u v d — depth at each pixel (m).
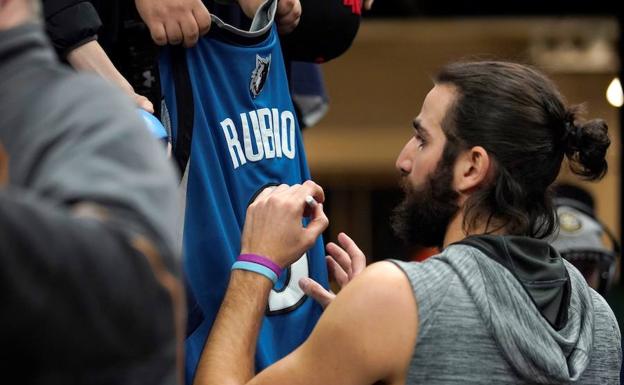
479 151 2.40
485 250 2.32
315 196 2.60
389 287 2.24
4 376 1.27
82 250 1.28
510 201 2.39
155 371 1.37
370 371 2.23
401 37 11.66
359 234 11.88
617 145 10.68
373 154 11.75
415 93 11.69
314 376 2.25
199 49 2.54
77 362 1.29
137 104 2.38
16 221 1.24
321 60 3.09
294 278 2.73
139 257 1.33
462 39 11.59
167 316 1.38
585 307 2.45
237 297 2.44
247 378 2.38
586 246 3.90
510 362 2.25
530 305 2.30
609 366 2.46
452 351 2.22
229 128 2.59
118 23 2.57
